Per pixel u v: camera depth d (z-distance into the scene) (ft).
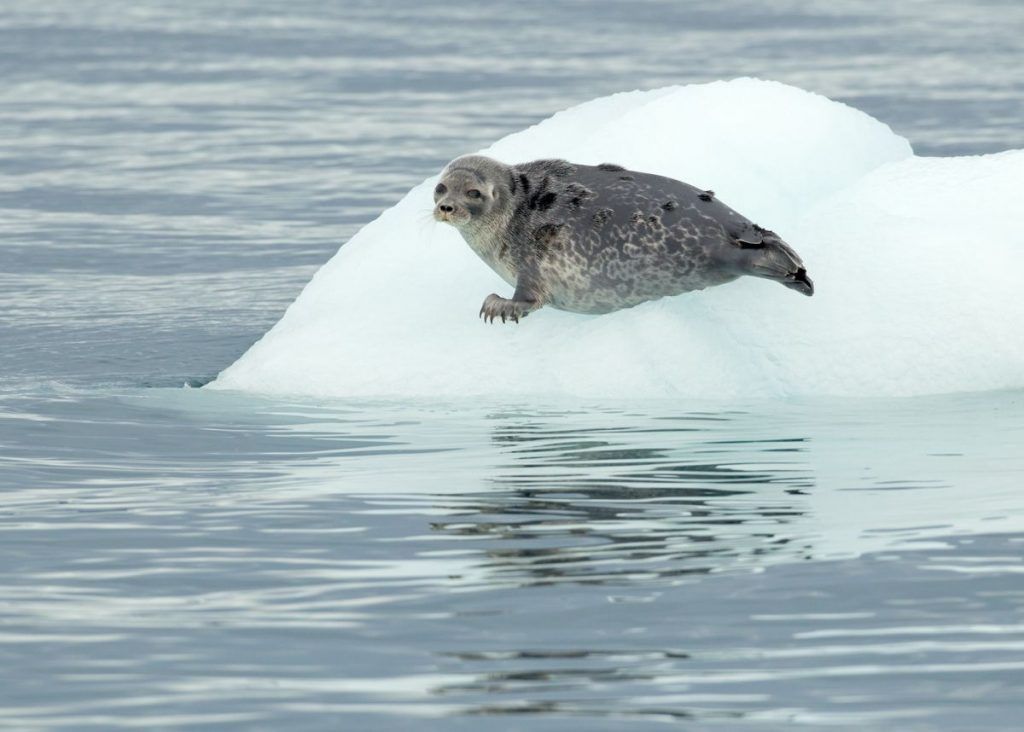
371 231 129.80
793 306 111.55
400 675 62.39
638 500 84.23
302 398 112.47
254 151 268.00
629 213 111.45
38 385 118.93
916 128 278.05
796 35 432.66
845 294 111.96
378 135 283.18
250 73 364.58
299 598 70.90
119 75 360.07
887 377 108.58
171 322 145.59
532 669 62.75
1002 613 67.62
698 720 58.18
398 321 118.11
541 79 349.61
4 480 91.56
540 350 113.19
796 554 75.25
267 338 123.75
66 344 135.33
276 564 75.56
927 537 77.41
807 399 107.86
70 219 210.59
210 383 119.03
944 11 501.15
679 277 111.24
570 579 72.43
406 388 112.47
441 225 125.29
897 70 360.69
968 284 111.04
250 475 91.91
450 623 67.51
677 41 418.51
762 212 119.75
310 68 373.20
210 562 76.07
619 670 62.54
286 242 195.83
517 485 87.76
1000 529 78.28
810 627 66.54
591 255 111.86
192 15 479.00
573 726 57.88
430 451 96.17
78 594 71.87
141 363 127.44
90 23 454.81
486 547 77.15
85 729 57.98
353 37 429.38
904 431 98.43
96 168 251.60
